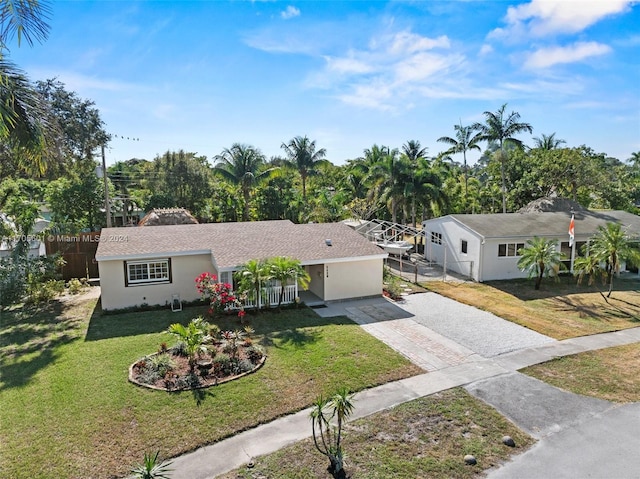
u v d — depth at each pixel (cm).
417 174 3247
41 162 1132
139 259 1666
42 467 703
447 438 800
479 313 1652
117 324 1459
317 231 2084
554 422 862
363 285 1855
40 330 1397
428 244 2880
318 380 1027
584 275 2303
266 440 787
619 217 2695
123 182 4200
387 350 1230
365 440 788
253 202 3928
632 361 1178
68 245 2167
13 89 976
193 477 682
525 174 3841
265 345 1255
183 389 971
